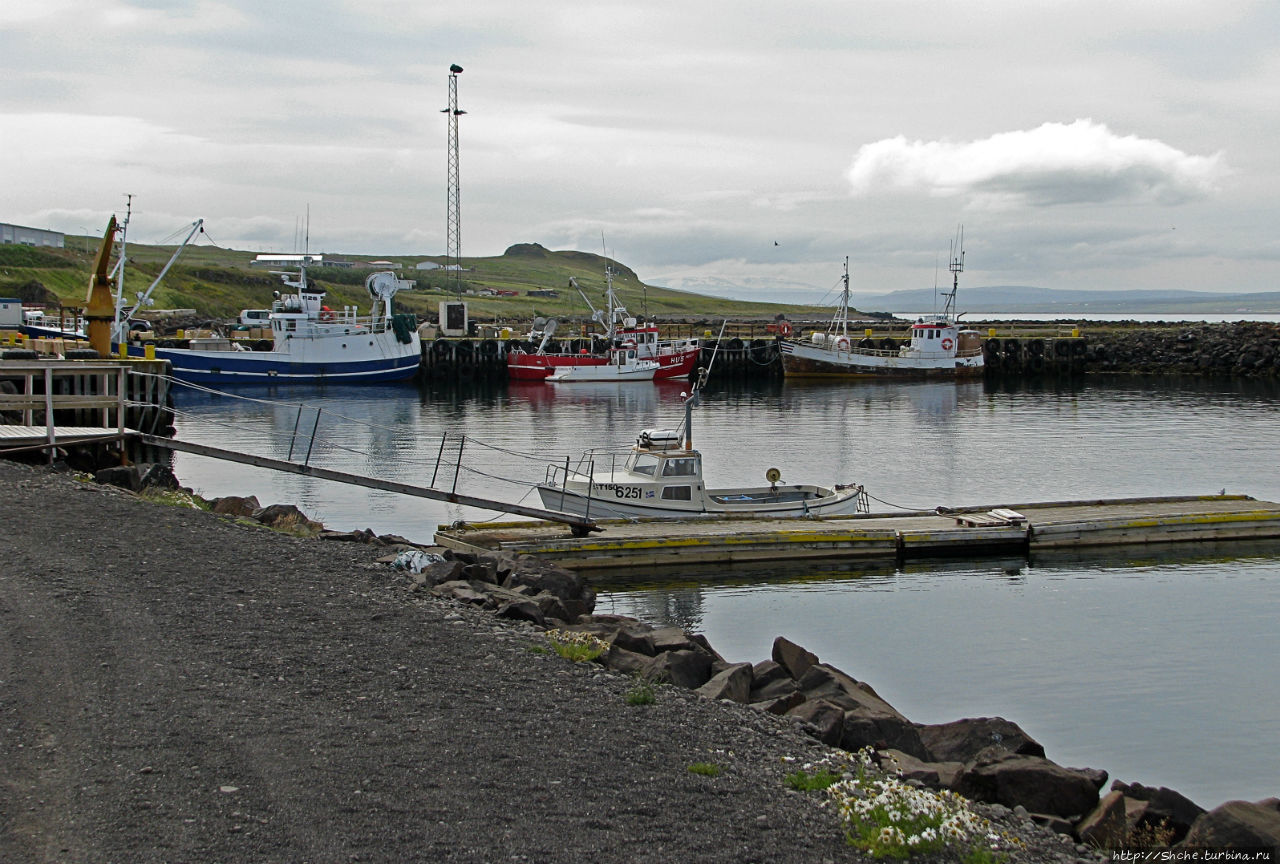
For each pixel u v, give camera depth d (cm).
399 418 7275
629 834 925
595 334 13550
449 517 3709
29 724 1041
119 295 8562
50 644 1280
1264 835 1066
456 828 905
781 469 4981
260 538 2034
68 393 4134
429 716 1161
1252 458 5347
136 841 838
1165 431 6444
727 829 954
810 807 1025
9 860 796
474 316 17875
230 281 17138
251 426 6600
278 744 1045
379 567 1897
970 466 5094
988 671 2172
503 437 6178
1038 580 2855
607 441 6000
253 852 837
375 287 10125
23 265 12812
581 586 2150
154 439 2961
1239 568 2984
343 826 890
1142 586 2805
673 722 1238
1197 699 2022
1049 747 1792
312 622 1484
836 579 2853
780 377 11281
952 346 10825
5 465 2527
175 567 1717
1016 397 8856
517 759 1065
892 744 1368
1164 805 1195
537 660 1417
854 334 14200
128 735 1034
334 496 4106
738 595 2694
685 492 3250
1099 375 11131
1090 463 5191
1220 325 12719
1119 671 2172
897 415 7506
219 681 1207
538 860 865
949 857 953
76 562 1686
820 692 1488
